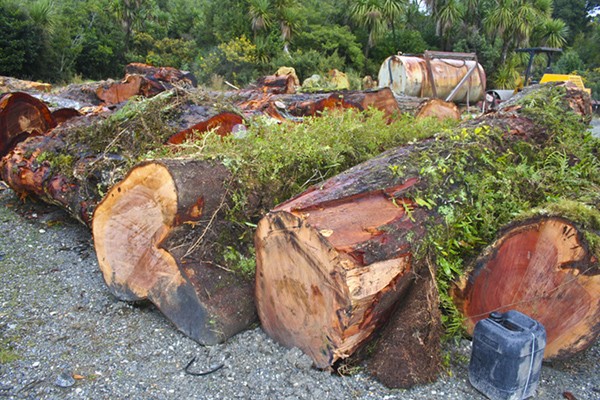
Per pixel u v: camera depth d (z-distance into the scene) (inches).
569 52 1315.2
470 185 120.0
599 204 120.4
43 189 183.5
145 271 125.6
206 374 105.3
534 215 105.0
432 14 1151.6
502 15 1063.0
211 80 832.3
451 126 184.1
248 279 123.1
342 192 105.6
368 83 776.3
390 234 99.7
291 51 1033.5
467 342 115.6
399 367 100.3
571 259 101.3
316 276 96.7
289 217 98.5
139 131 163.6
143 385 101.8
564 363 114.7
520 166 132.4
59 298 137.6
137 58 997.8
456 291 113.7
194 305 116.2
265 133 153.6
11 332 119.1
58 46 839.1
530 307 108.0
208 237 120.1
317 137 152.2
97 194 159.9
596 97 1064.8
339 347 98.0
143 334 121.0
